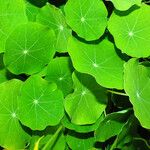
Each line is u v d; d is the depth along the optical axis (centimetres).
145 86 30
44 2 31
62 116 30
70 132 32
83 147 33
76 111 30
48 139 32
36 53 30
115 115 30
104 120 30
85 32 29
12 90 30
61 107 30
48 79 31
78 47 29
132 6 29
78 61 28
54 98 30
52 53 30
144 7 29
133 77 28
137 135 34
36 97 30
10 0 29
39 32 29
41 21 30
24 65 30
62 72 31
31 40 29
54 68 31
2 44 29
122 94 30
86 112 30
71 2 29
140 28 30
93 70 29
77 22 29
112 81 29
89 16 30
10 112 31
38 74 31
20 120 30
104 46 30
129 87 27
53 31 29
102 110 30
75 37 30
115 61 30
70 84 31
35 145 30
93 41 30
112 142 33
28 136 32
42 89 30
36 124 30
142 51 29
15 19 29
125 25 30
